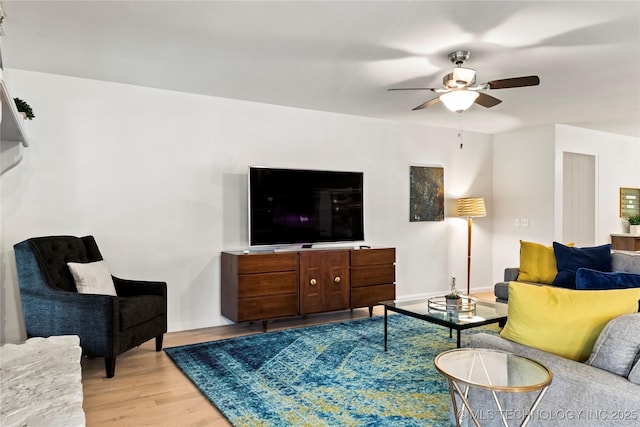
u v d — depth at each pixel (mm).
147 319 3400
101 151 3977
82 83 3904
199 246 4430
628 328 1592
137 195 4133
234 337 4055
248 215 4457
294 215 4699
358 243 5305
